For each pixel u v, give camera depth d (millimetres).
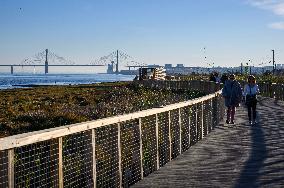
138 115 8320
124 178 8039
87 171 6559
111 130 7504
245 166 9578
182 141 12258
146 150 9305
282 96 34250
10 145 4676
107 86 60406
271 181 8117
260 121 19172
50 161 5738
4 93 47562
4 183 4707
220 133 15391
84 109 23547
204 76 89500
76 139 6766
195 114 13391
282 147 12070
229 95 18391
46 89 56719
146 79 63656
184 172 9117
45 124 18094
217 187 7723
